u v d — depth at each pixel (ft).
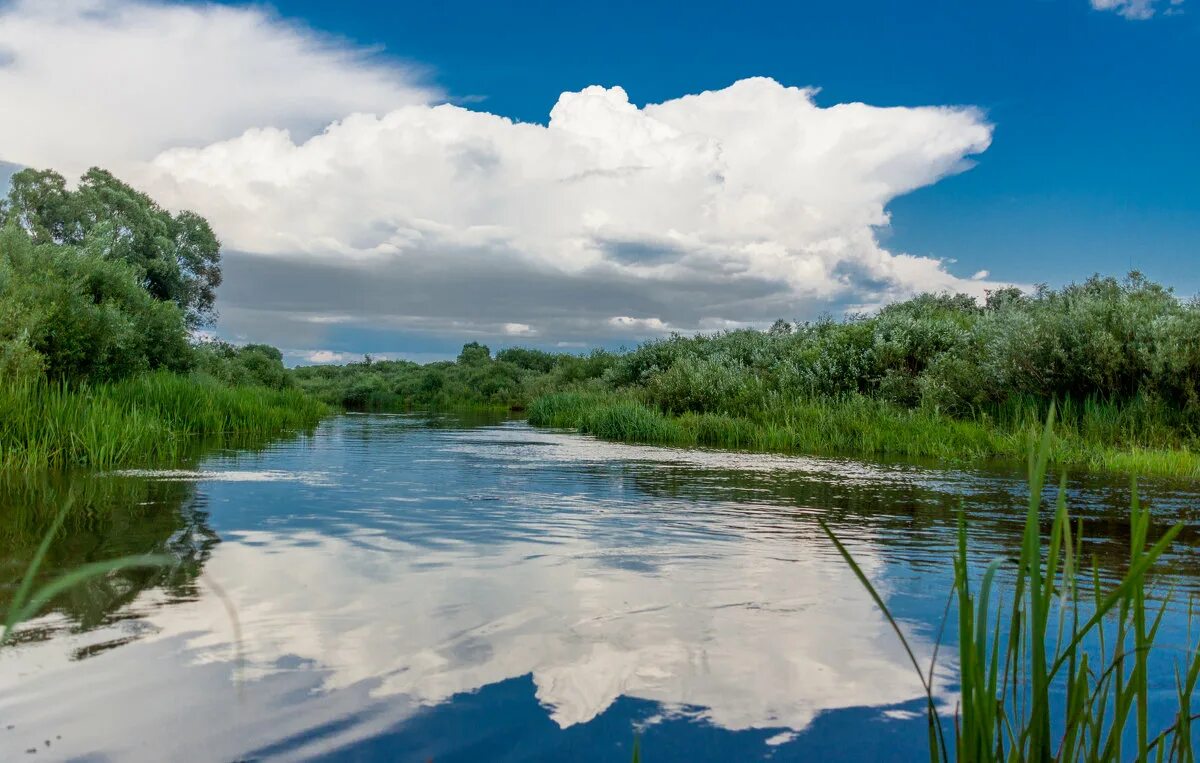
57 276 45.65
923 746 7.07
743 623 10.31
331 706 7.58
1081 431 39.32
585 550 14.62
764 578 12.66
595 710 7.65
